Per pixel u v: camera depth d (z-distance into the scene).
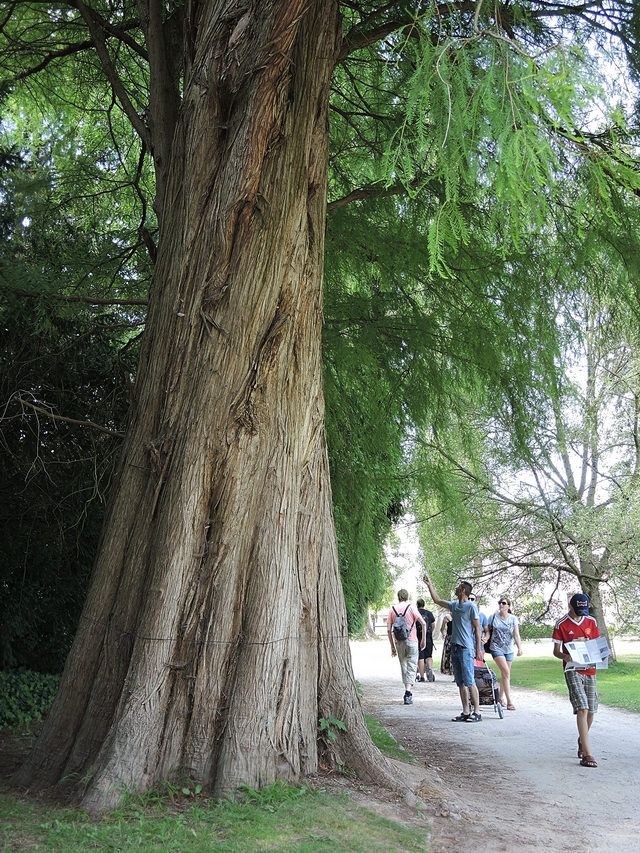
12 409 10.38
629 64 7.45
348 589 14.85
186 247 6.48
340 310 9.92
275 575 6.13
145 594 6.16
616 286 9.36
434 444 11.41
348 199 8.80
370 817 5.41
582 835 5.59
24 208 10.59
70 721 6.17
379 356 10.11
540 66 3.66
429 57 3.89
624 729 10.70
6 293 8.88
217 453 6.19
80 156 11.70
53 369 10.80
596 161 3.98
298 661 6.27
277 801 5.48
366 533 11.03
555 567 20.56
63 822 5.04
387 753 8.02
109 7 10.45
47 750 6.12
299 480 6.59
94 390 11.60
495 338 9.77
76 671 6.27
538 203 3.93
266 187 6.34
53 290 9.00
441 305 10.02
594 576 20.72
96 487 10.25
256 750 5.73
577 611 8.41
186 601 5.96
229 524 6.10
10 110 12.55
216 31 6.35
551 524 19.59
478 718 11.55
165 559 6.02
